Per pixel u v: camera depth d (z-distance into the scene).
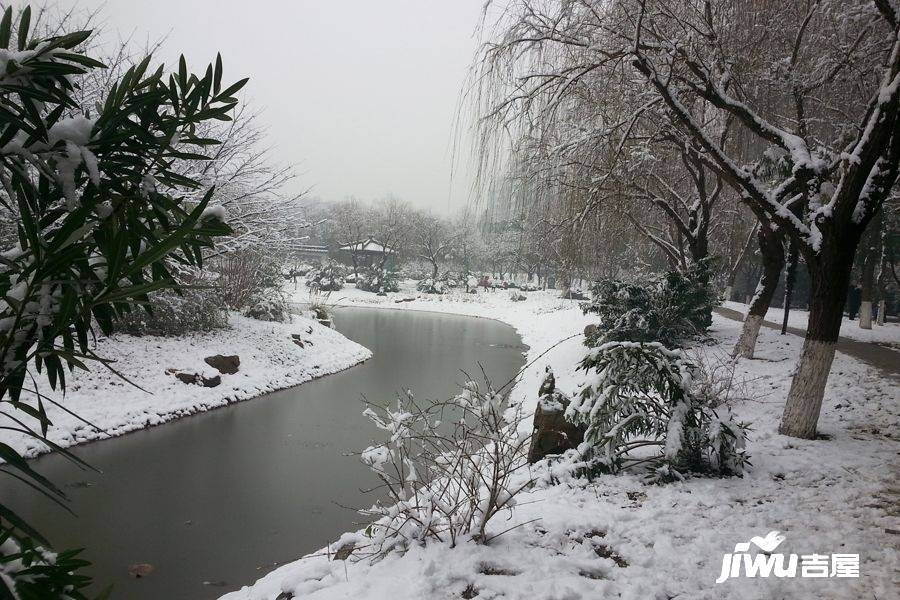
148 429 10.06
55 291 1.26
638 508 5.07
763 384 11.17
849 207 7.11
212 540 6.11
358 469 8.48
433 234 65.25
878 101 6.72
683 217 18.06
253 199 14.61
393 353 21.09
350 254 63.94
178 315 14.34
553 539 4.38
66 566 1.11
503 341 25.92
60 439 8.84
